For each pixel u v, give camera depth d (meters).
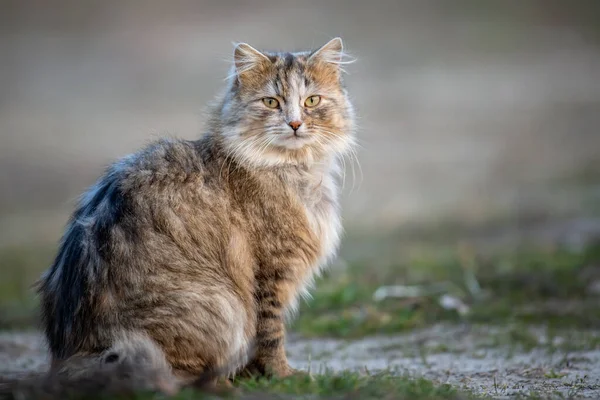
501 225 21.45
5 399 7.19
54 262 8.70
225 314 8.19
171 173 8.65
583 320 12.58
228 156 9.04
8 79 38.00
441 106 34.75
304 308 13.76
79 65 39.81
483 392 8.68
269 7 46.41
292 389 7.84
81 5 45.59
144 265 8.02
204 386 7.85
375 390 7.70
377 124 32.72
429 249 18.80
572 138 30.73
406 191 25.47
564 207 22.69
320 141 9.46
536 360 10.56
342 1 46.94
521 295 14.05
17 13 44.91
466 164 28.30
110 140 31.09
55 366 8.05
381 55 40.84
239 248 8.62
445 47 42.28
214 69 39.03
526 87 37.12
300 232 9.01
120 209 8.27
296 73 9.48
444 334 12.28
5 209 25.80
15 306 15.35
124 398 7.13
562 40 43.62
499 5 46.75
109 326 7.85
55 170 28.52
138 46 41.81
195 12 45.62
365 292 14.38
